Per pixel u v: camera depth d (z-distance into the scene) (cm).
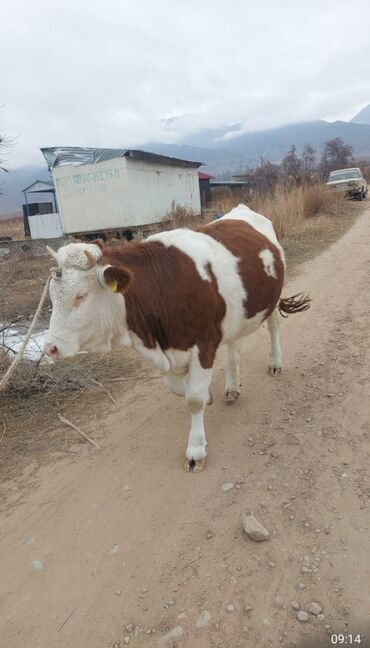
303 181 1362
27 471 247
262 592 162
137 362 367
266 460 229
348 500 196
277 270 267
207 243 233
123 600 167
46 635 158
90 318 195
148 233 998
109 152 1048
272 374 314
